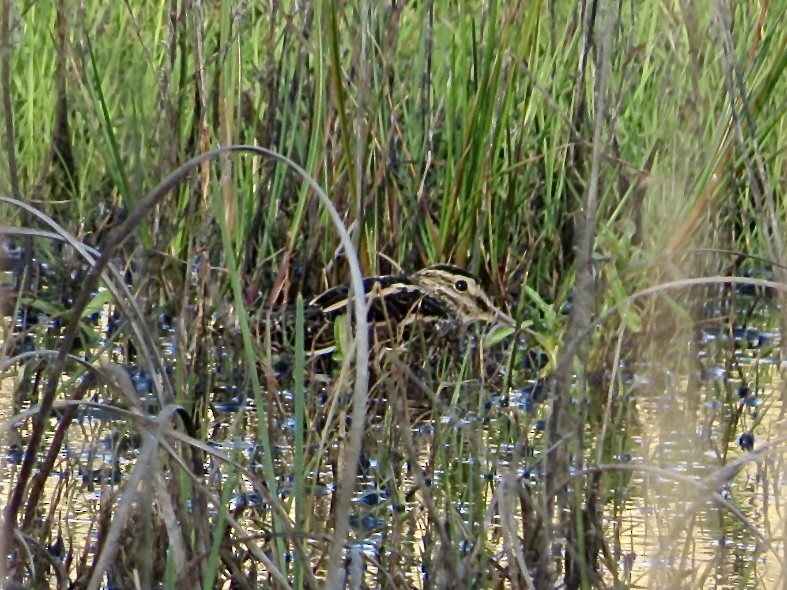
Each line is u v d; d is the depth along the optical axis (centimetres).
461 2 1288
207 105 1164
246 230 1227
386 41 1265
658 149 1216
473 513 772
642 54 1362
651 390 951
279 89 1299
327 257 1274
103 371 583
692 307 1034
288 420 963
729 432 936
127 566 680
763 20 1195
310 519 736
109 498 707
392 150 1315
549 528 639
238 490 814
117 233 527
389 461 859
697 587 708
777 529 804
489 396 1079
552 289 1302
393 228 1309
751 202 1358
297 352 653
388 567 725
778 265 716
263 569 728
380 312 1203
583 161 1325
